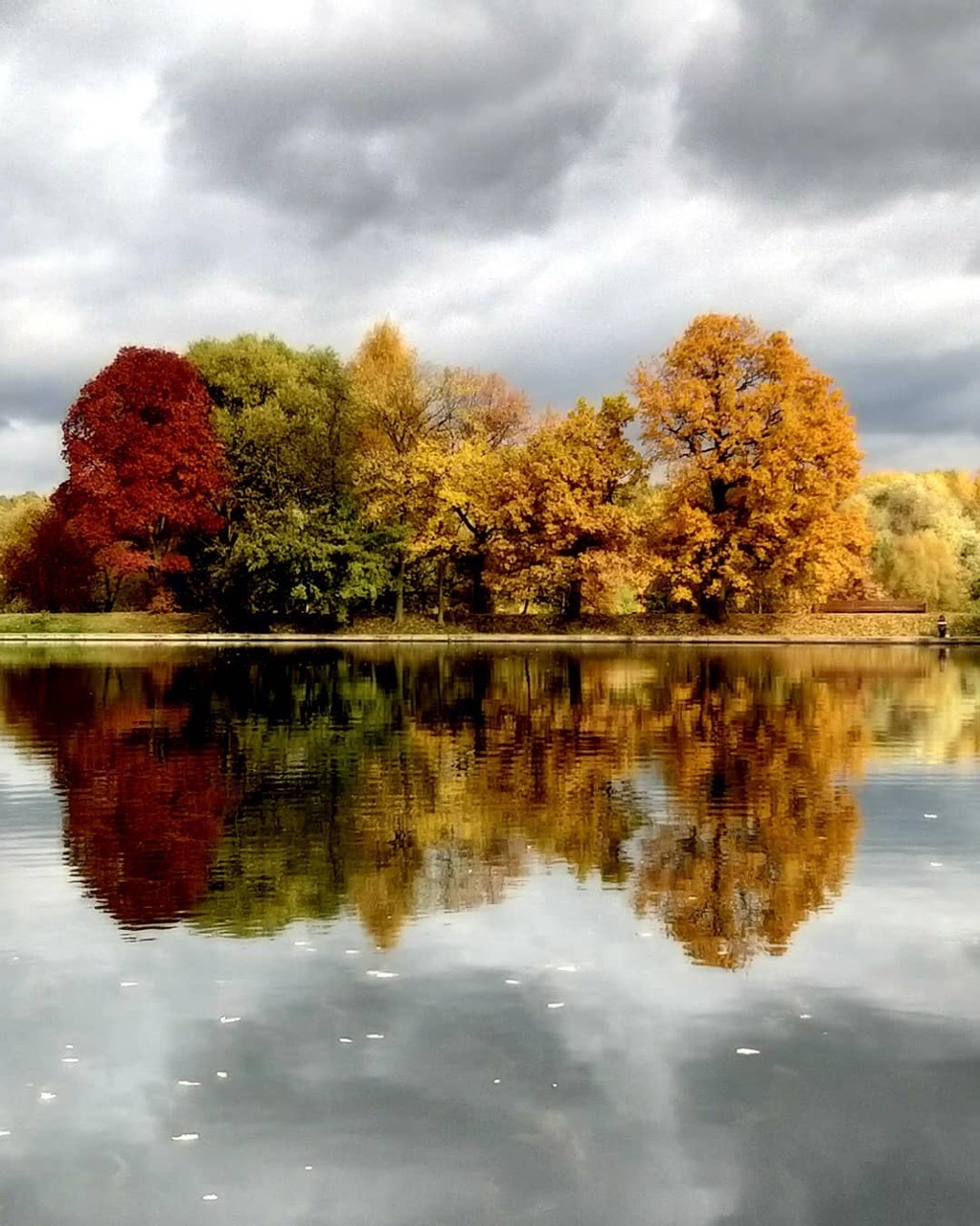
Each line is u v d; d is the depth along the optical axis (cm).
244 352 6188
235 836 1188
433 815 1293
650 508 6025
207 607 6100
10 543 7244
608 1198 525
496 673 3403
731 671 3500
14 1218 510
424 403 5844
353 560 5662
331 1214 514
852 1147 565
